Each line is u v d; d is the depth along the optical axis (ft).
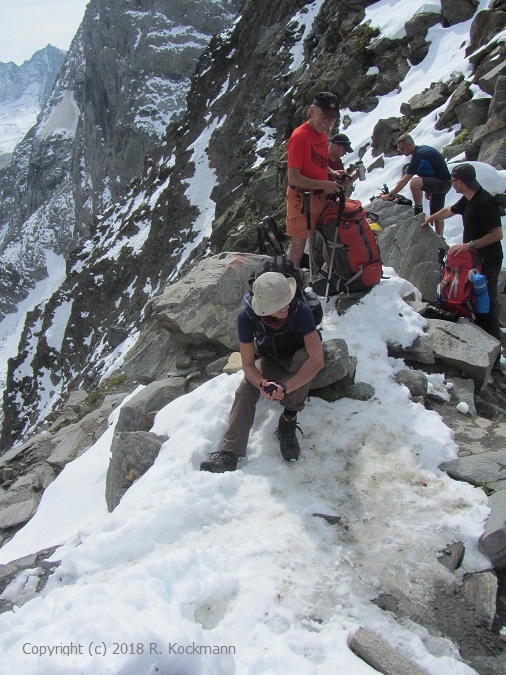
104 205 390.42
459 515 12.02
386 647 9.37
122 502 14.26
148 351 23.32
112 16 413.39
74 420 29.91
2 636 9.36
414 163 26.73
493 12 41.45
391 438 14.65
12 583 12.34
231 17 408.46
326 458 14.20
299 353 14.44
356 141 49.47
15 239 464.65
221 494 13.08
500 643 9.84
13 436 187.42
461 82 40.27
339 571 10.87
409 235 23.79
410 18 52.75
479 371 17.48
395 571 10.94
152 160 203.82
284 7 127.24
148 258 160.97
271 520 12.24
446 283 20.36
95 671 8.00
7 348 378.53
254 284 13.56
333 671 8.95
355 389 16.26
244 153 96.48
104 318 169.99
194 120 175.73
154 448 16.12
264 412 15.89
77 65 579.48
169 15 403.75
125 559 11.73
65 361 180.75
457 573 10.91
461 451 14.42
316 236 23.65
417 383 16.70
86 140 446.19
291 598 10.25
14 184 591.78
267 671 8.81
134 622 8.78
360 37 58.59
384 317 18.93
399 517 12.20
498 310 22.43
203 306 21.24
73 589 10.53
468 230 20.85
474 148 33.50
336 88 58.80
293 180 19.62
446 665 9.30
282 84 97.04
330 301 20.33
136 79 387.14
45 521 19.17
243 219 68.59
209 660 8.64
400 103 47.57
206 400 17.13
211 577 10.44
